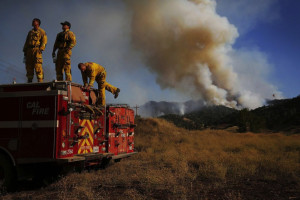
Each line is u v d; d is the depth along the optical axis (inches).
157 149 668.7
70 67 323.6
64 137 258.5
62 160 247.3
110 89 386.3
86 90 312.7
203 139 936.3
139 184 271.9
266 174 325.1
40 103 259.8
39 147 253.6
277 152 569.9
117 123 399.2
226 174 332.2
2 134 265.9
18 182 263.9
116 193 236.2
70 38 317.7
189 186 266.4
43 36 320.8
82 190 237.6
